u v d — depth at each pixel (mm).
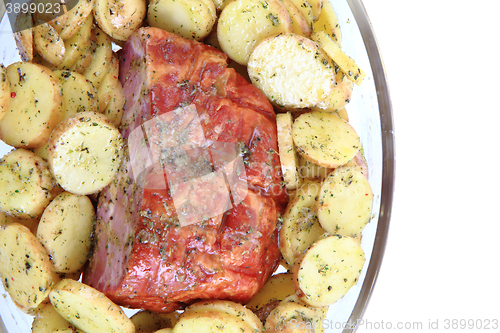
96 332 511
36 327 517
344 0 565
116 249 516
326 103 544
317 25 562
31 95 509
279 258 542
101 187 523
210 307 507
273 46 524
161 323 536
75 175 512
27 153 511
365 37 564
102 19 529
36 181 506
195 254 500
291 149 523
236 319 500
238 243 505
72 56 528
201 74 527
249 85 534
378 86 563
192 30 542
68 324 521
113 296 510
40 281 498
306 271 514
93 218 534
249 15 530
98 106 536
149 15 542
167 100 519
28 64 513
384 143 562
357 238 540
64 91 521
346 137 539
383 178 559
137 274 499
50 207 510
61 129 502
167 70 524
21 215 512
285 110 547
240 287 509
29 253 497
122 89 546
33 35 517
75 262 528
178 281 500
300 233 529
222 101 519
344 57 528
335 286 521
